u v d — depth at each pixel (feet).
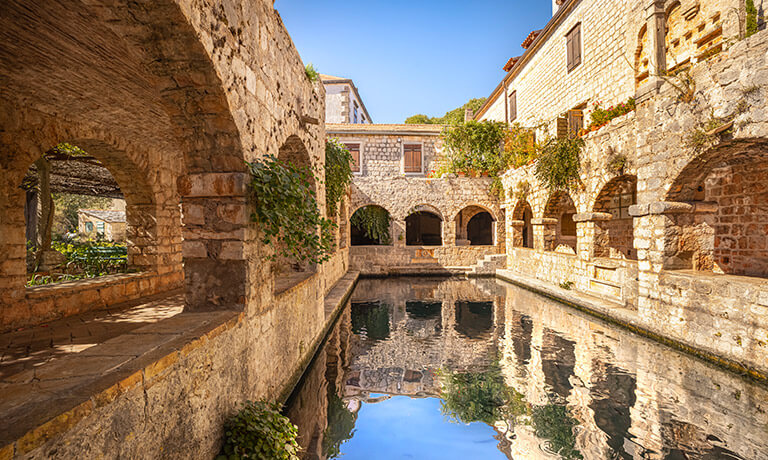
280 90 14.28
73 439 4.76
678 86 19.20
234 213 10.24
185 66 8.56
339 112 85.40
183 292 20.12
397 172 61.67
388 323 26.37
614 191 29.30
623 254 38.99
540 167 37.24
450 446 11.68
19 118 12.52
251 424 9.20
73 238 51.90
